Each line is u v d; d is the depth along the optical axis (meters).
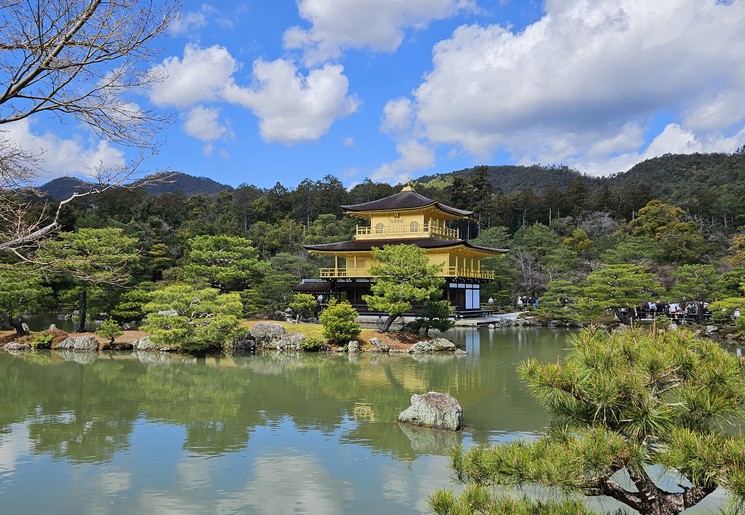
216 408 19.55
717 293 42.59
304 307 44.56
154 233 77.50
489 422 17.53
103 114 7.17
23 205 7.35
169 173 8.13
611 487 6.28
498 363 29.66
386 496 11.75
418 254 36.97
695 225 79.69
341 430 16.72
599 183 178.25
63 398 21.23
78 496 11.82
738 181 108.06
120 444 15.42
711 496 11.23
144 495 11.88
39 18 6.40
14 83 6.50
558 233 102.75
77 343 34.62
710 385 5.70
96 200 91.31
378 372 26.91
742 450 4.92
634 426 5.82
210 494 11.91
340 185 126.12
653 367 5.82
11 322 37.12
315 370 27.62
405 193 60.94
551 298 53.00
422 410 17.23
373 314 52.31
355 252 55.03
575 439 6.00
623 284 44.53
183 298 33.97
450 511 5.97
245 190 127.56
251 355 33.03
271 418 18.19
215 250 46.84
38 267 7.69
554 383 6.25
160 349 34.56
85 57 6.75
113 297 39.84
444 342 34.34
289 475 13.02
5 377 25.67
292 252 84.56
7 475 13.04
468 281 57.00
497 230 83.12
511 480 6.07
